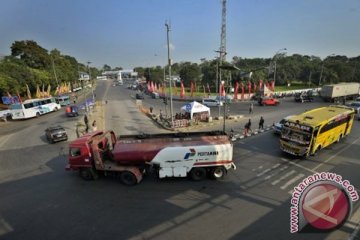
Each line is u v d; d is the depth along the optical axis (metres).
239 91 72.62
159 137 15.55
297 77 104.38
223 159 14.20
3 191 14.25
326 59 121.62
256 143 21.66
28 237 10.02
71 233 10.12
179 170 14.18
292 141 17.58
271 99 47.19
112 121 33.81
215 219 10.64
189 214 11.10
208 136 15.00
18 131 30.48
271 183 13.91
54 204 12.50
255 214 10.92
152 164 14.20
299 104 48.06
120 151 14.20
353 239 9.19
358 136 22.91
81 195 13.31
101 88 111.75
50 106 45.47
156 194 13.05
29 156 20.31
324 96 50.44
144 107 47.72
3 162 19.17
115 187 14.07
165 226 10.29
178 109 44.72
